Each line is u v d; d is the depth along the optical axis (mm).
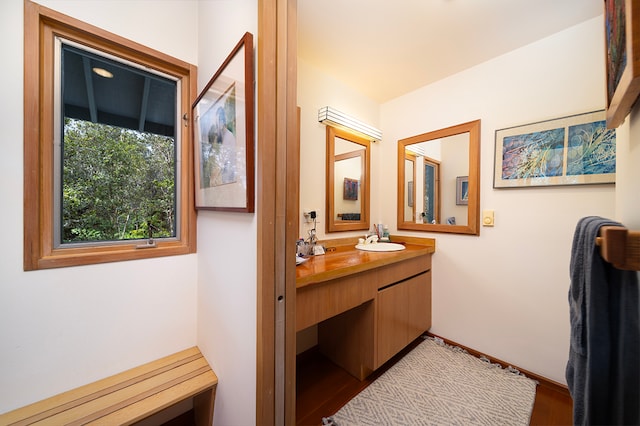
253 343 886
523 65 1714
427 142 2258
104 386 1132
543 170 1620
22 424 922
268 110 837
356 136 2324
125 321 1259
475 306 1955
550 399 1478
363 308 1655
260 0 833
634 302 418
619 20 502
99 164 1245
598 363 440
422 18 1476
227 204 1073
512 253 1767
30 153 1021
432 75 2098
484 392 1521
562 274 1567
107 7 1200
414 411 1379
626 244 357
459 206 2045
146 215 1395
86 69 1203
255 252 873
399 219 2457
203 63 1394
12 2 982
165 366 1290
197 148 1396
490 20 1483
